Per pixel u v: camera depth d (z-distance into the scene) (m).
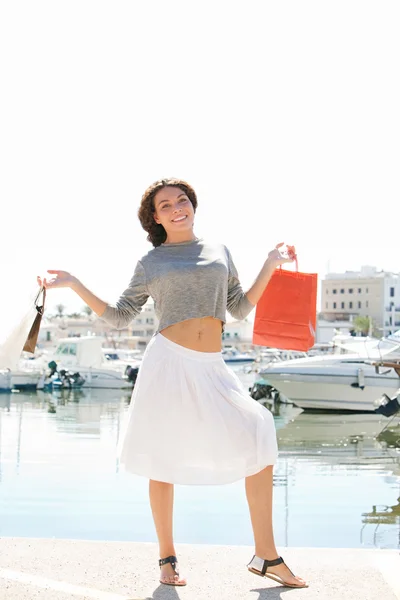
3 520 8.78
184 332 3.42
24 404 30.95
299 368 27.69
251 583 3.36
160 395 3.37
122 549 3.84
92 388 40.41
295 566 3.61
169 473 3.33
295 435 20.36
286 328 4.04
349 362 27.66
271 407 29.89
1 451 15.48
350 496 10.71
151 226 3.71
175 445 3.34
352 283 146.88
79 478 11.87
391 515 9.33
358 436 20.14
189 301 3.42
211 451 3.34
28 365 43.69
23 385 39.47
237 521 8.70
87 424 22.22
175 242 3.62
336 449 17.09
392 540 8.02
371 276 147.25
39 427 21.27
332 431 21.45
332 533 8.39
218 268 3.47
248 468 3.37
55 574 3.45
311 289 4.04
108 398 34.72
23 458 14.32
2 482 11.50
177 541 7.74
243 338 104.25
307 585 3.33
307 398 27.62
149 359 3.45
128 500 10.05
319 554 3.82
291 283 4.04
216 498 10.16
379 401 22.23
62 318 113.38
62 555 3.73
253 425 3.40
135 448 3.38
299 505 10.05
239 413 3.41
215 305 3.45
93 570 3.51
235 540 7.79
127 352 62.44
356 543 7.89
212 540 7.79
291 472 13.24
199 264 3.46
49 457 14.46
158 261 3.51
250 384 41.31
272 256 3.81
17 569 3.51
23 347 3.51
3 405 30.30
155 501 3.44
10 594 3.16
